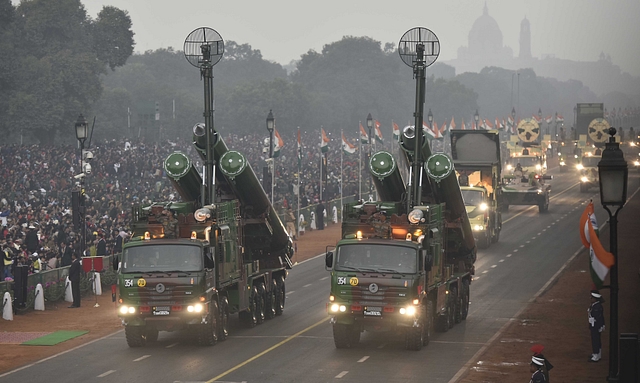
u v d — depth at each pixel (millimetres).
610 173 80062
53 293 143000
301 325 124125
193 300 104688
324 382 89438
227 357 102000
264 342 111500
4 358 104000
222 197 122250
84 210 156875
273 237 128625
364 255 103625
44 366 99062
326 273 175125
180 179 116938
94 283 152125
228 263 113125
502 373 93750
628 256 184000
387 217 107625
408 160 120438
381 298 101938
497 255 195750
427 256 104312
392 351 105438
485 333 117500
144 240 106688
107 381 90625
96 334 119438
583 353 105125
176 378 91375
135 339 108188
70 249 153250
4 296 130500
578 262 183625
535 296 147000
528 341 111812
